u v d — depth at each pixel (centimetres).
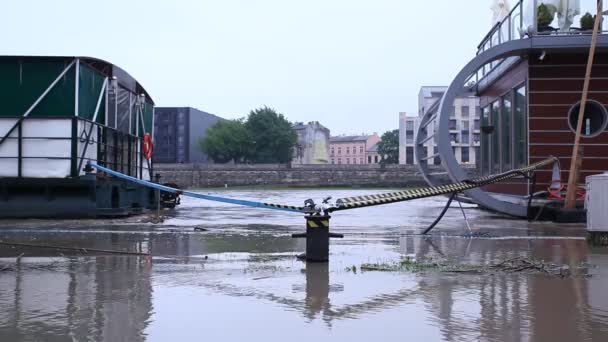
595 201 1177
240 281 760
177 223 1712
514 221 1811
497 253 1040
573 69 1955
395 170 9275
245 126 11606
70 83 1778
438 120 1875
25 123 1778
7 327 540
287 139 11544
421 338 506
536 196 1922
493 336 511
